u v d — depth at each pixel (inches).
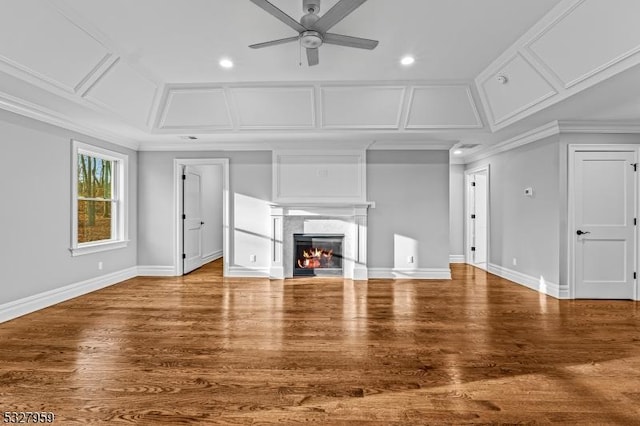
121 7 105.0
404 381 85.7
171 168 220.5
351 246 213.6
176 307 150.0
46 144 150.4
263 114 181.6
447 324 128.1
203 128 188.4
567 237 166.1
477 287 189.6
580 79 117.6
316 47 106.8
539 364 95.2
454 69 151.8
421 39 124.9
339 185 215.6
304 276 218.2
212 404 75.5
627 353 102.3
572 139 165.8
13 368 91.3
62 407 73.7
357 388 82.4
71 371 89.7
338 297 167.9
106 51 128.4
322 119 183.0
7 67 105.5
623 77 108.1
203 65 147.6
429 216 214.1
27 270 140.9
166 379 86.0
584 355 101.0
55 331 119.4
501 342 110.7
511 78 144.0
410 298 166.2
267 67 149.6
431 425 68.7
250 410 73.4
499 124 175.3
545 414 72.2
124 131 182.1
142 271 221.0
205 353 101.6
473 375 88.9
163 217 220.7
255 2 86.1
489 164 235.0
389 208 215.0
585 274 166.4
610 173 165.5
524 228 194.2
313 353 102.0
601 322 130.5
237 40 126.0
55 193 155.3
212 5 104.1
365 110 178.5
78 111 145.6
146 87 161.8
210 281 205.3
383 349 105.1
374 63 145.3
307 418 70.9
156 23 114.4
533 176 185.8
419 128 185.6
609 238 165.3
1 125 129.6
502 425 68.7
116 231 205.6
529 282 189.5
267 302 158.7
